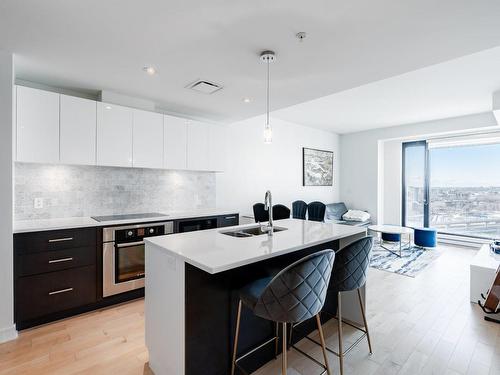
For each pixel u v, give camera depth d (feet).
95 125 9.43
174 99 10.88
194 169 12.22
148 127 10.72
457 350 6.78
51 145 8.54
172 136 11.45
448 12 5.36
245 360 5.98
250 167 16.15
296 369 6.11
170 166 11.38
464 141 18.06
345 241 8.21
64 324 7.96
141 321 8.17
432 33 6.11
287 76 8.55
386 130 20.26
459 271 12.83
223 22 5.77
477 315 8.58
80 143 9.11
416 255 15.64
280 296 4.44
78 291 8.44
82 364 6.20
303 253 7.39
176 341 5.16
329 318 8.27
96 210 10.45
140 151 10.50
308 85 9.31
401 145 20.68
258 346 6.16
